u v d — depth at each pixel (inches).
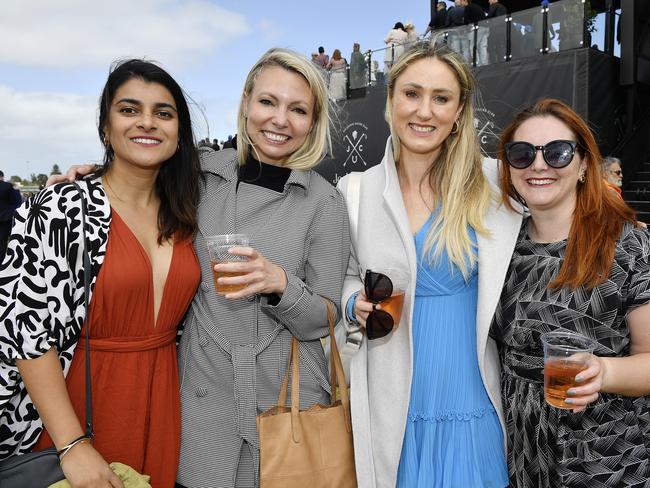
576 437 65.7
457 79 78.0
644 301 62.7
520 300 71.1
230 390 72.1
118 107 68.3
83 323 66.7
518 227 76.4
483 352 74.1
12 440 66.9
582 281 65.0
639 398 66.2
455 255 76.0
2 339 61.9
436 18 522.3
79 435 62.5
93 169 74.6
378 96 545.0
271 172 79.2
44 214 64.2
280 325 74.5
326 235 79.0
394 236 80.7
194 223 75.0
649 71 438.3
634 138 422.3
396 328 73.8
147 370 70.4
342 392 76.3
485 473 75.2
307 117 78.2
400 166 87.4
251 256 64.4
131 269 67.9
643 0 414.0
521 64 417.7
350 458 75.8
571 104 393.7
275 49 77.8
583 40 387.9
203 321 74.0
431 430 76.8
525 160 68.4
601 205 66.7
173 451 72.7
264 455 70.2
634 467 64.9
